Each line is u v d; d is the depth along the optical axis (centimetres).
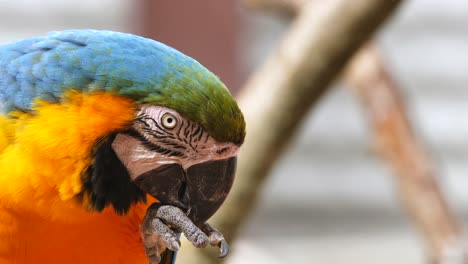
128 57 492
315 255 1512
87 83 490
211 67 1105
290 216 1528
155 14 1097
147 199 530
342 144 1511
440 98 1495
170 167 509
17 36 1414
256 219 1520
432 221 845
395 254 1526
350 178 1523
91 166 501
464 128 1506
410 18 1460
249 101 657
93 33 504
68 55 493
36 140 489
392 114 851
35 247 507
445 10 1459
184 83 491
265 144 651
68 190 497
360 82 851
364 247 1529
